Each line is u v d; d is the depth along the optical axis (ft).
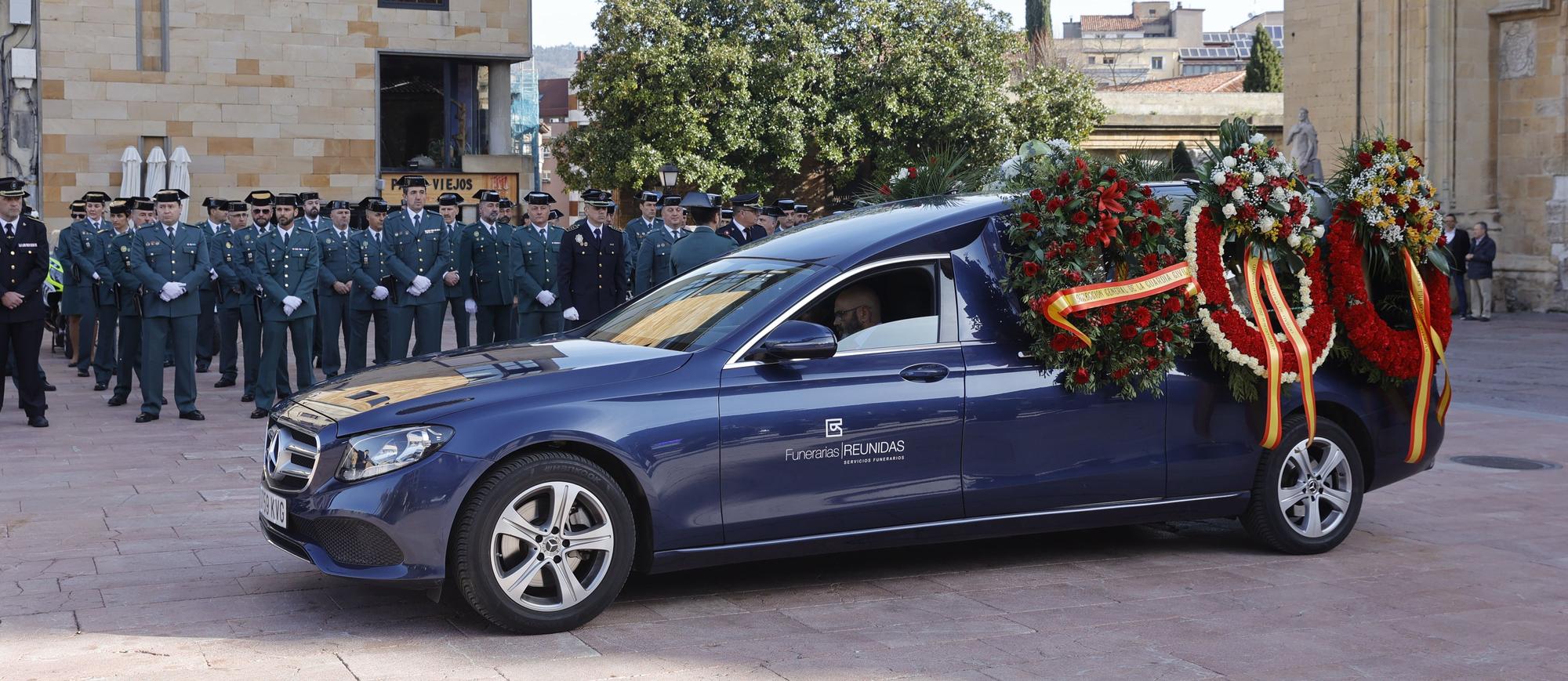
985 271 20.03
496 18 91.61
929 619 18.07
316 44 87.15
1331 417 22.58
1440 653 16.78
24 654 16.16
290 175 87.20
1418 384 22.68
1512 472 30.19
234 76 85.51
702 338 18.81
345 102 88.07
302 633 17.17
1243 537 23.49
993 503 19.60
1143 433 20.57
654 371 17.97
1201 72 344.90
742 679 15.44
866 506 18.81
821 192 127.44
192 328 38.45
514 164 94.68
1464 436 35.29
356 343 45.42
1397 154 22.59
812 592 19.52
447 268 44.21
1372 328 21.94
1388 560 21.83
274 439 18.29
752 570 20.81
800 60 112.78
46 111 81.87
